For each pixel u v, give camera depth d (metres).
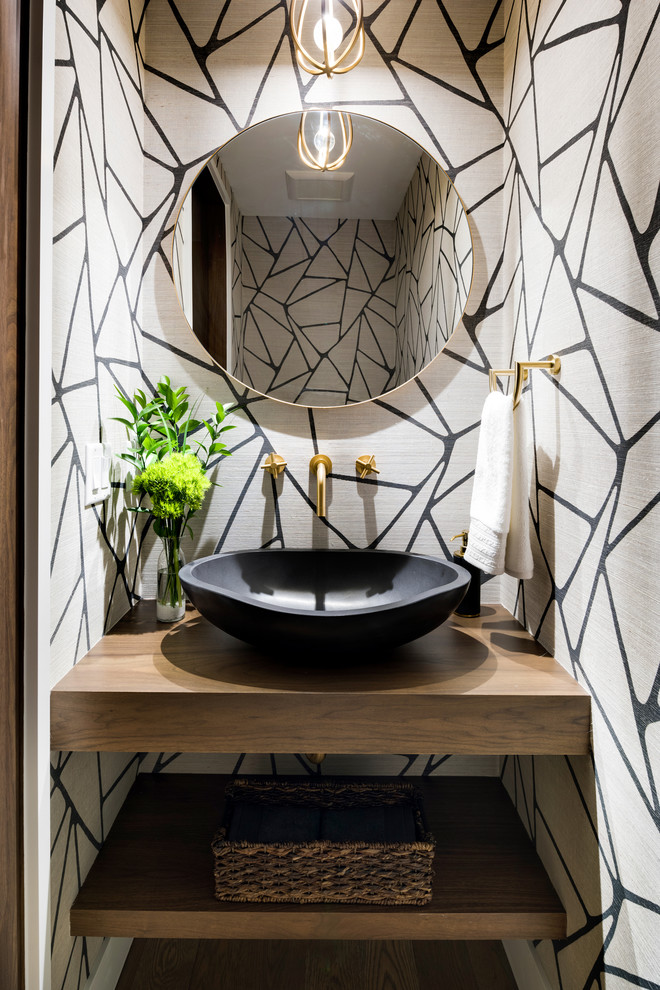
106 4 1.28
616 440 0.98
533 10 1.35
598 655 1.04
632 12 0.91
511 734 1.08
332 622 1.05
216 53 1.56
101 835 1.36
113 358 1.36
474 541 1.32
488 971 1.45
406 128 1.58
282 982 1.40
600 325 1.03
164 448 1.45
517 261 1.47
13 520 0.97
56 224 1.04
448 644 1.32
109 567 1.36
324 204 1.59
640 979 0.90
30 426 0.99
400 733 1.08
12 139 0.93
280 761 1.67
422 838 1.26
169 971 1.43
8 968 0.99
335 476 1.62
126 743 1.07
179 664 1.19
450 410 1.61
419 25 1.57
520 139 1.44
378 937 1.21
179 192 1.58
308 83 1.57
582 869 1.12
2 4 0.90
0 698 0.94
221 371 1.61
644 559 0.89
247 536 1.62
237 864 1.22
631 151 0.91
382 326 1.60
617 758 0.98
